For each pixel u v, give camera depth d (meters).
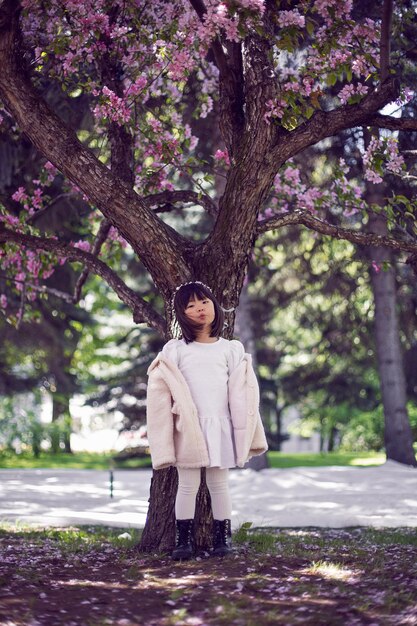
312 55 6.14
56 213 11.76
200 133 11.86
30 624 3.42
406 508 8.80
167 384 4.97
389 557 5.07
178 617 3.55
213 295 5.41
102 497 10.10
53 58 6.36
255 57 5.51
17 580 4.30
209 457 4.92
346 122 5.53
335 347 17.78
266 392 22.47
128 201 5.35
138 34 6.00
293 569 4.62
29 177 9.93
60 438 23.81
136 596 4.00
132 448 20.61
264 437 5.13
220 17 5.09
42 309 17.34
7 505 9.24
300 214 5.86
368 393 21.11
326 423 26.61
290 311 19.55
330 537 6.53
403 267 15.40
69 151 5.31
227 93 5.85
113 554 5.34
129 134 6.27
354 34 5.91
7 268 8.04
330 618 3.50
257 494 10.77
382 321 15.27
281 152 5.48
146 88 6.13
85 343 27.39
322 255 15.71
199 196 6.38
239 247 5.51
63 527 7.39
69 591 4.09
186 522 5.09
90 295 26.30
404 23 7.21
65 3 5.80
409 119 5.54
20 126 5.38
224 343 5.19
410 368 17.61
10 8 5.07
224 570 4.57
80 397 28.56
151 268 5.50
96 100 7.50
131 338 21.09
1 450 22.50
